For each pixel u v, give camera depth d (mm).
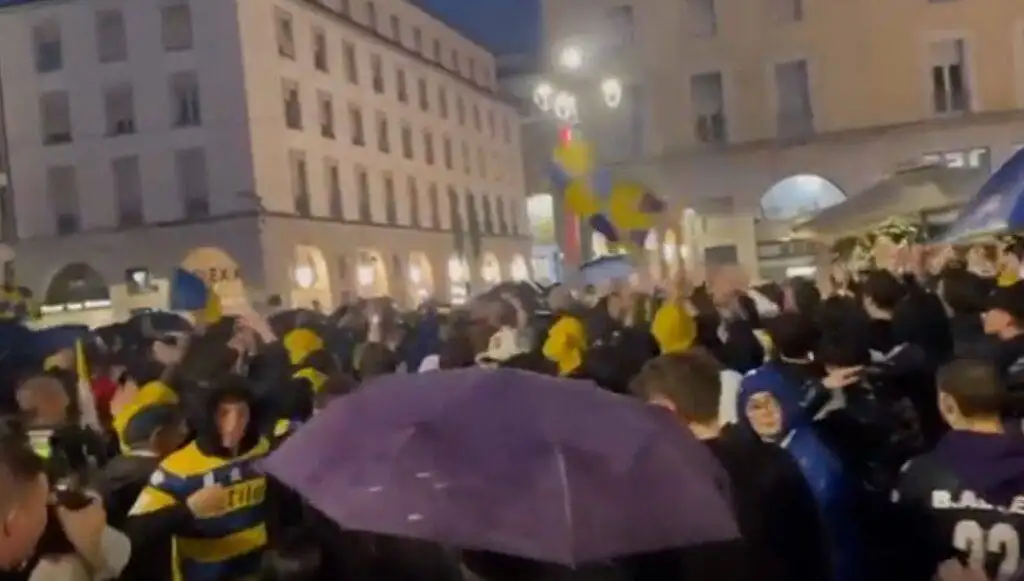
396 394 3525
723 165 38438
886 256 16891
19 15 44250
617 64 39125
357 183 48531
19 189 44375
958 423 4316
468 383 3443
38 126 44156
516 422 3227
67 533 3430
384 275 49125
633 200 21281
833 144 37625
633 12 39062
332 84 46938
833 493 4734
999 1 36625
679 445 3277
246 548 4766
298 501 4832
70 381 7801
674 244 22219
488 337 9727
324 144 45938
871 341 7395
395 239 50875
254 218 41219
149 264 42656
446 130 58031
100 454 6441
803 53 38031
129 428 5527
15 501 3148
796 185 38188
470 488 3092
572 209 23078
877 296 8414
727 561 3703
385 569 3865
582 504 3006
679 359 4340
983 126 36656
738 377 5844
